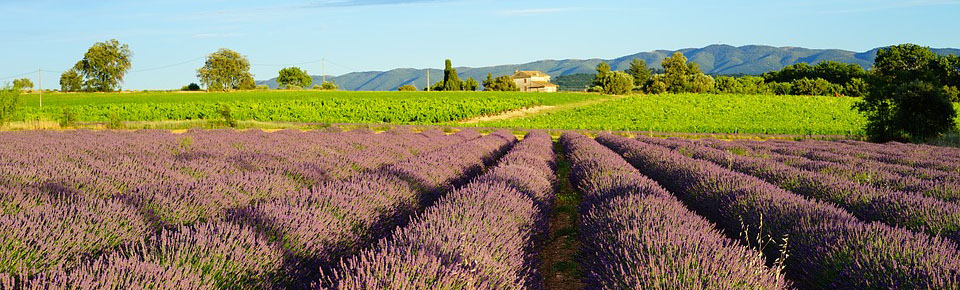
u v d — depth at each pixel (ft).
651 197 20.08
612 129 139.23
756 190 22.04
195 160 31.01
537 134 89.71
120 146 44.50
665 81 323.57
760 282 11.87
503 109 186.19
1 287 9.78
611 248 14.47
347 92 284.41
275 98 240.73
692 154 49.16
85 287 9.66
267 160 31.94
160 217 16.58
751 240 18.63
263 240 13.38
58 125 103.55
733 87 314.96
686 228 15.88
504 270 12.63
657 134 123.44
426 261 11.18
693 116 173.17
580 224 19.17
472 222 15.42
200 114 161.17
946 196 24.76
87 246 13.34
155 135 61.52
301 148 44.86
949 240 16.28
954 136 90.58
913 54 255.50
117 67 325.62
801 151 56.03
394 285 10.14
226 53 360.28
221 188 20.71
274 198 21.44
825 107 196.75
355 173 28.91
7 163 25.93
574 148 54.24
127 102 217.77
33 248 12.11
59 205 15.60
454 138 80.69
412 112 171.42
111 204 15.69
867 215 21.59
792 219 17.90
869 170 32.12
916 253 13.76
